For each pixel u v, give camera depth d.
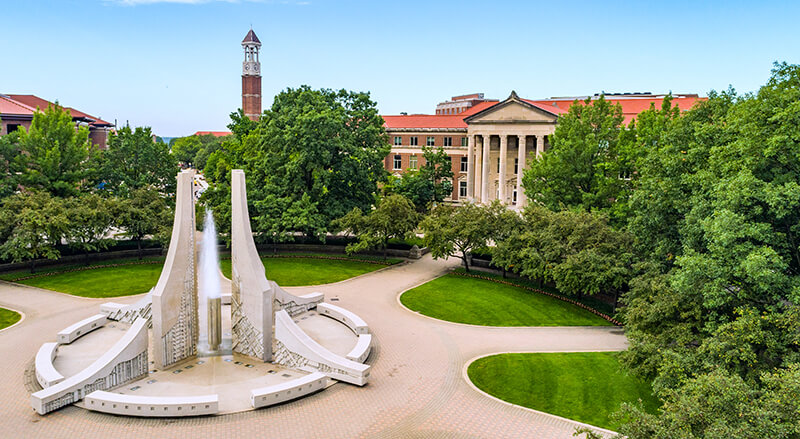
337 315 38.56
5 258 45.91
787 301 26.23
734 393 17.09
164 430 23.58
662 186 35.03
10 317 37.78
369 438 23.48
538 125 80.88
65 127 58.72
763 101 28.33
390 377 29.62
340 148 57.84
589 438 19.20
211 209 57.75
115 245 56.34
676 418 17.25
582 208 49.31
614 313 40.31
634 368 26.58
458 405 26.66
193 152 191.75
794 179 26.06
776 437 15.34
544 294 45.69
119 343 28.05
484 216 50.75
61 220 46.81
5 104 80.62
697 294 27.02
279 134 58.81
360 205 62.56
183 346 30.95
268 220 56.12
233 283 31.70
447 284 48.78
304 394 26.94
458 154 96.19
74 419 24.23
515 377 29.80
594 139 51.12
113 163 65.56
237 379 28.75
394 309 41.75
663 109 50.12
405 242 64.44
